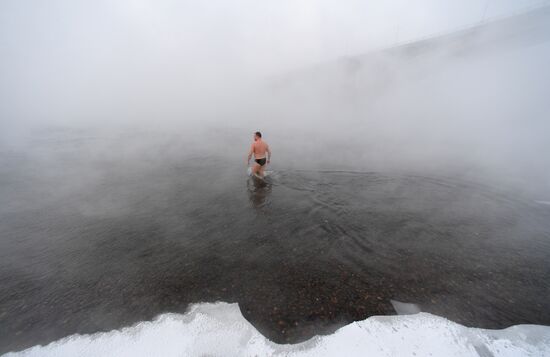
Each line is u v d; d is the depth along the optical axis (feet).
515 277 10.52
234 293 9.73
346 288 9.92
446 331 7.96
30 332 8.38
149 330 8.25
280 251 12.27
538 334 7.94
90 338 8.05
